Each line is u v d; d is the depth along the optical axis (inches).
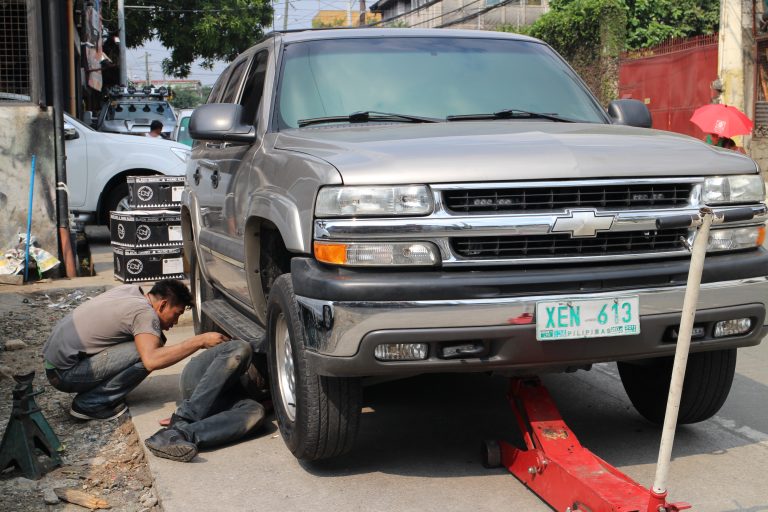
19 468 167.3
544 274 137.6
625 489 126.8
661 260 144.9
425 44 200.5
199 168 245.9
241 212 187.6
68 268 382.0
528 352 136.9
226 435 173.3
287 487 153.2
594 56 1024.9
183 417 174.9
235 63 243.6
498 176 137.9
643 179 142.9
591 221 139.7
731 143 468.8
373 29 205.6
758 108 692.7
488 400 202.1
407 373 143.6
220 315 217.0
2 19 374.0
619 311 138.9
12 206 374.9
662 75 887.1
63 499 152.2
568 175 139.9
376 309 133.7
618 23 987.3
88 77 902.4
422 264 136.9
